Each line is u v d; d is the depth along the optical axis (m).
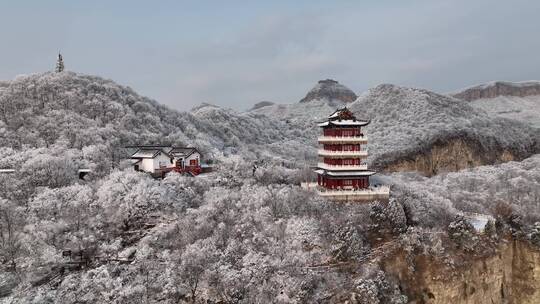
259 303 74.50
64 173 109.25
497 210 111.25
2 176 103.25
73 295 74.81
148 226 92.94
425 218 99.69
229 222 92.12
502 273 98.81
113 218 93.88
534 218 108.94
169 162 122.81
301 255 83.88
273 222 92.56
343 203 100.94
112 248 86.06
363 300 76.75
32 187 102.44
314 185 110.50
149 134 146.62
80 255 84.12
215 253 82.69
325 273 80.62
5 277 76.62
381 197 103.25
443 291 87.38
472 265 92.25
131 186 103.19
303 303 75.19
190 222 91.00
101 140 133.38
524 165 192.25
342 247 84.75
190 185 109.75
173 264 80.06
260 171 119.56
